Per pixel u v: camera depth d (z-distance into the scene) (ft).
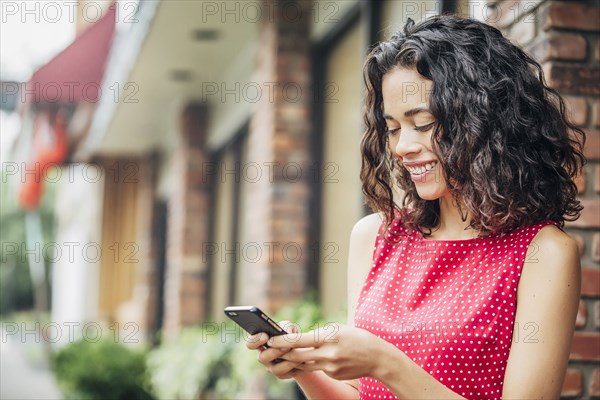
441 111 5.85
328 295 17.56
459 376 5.81
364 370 5.49
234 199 26.18
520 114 5.93
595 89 8.55
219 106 27.71
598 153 8.53
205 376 20.38
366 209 14.90
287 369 5.72
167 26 20.72
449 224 6.40
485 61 5.97
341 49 17.30
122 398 25.00
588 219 8.48
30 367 43.14
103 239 45.55
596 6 8.63
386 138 6.64
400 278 6.42
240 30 21.08
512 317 5.83
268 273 18.08
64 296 66.90
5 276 103.76
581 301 8.47
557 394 5.61
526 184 5.90
